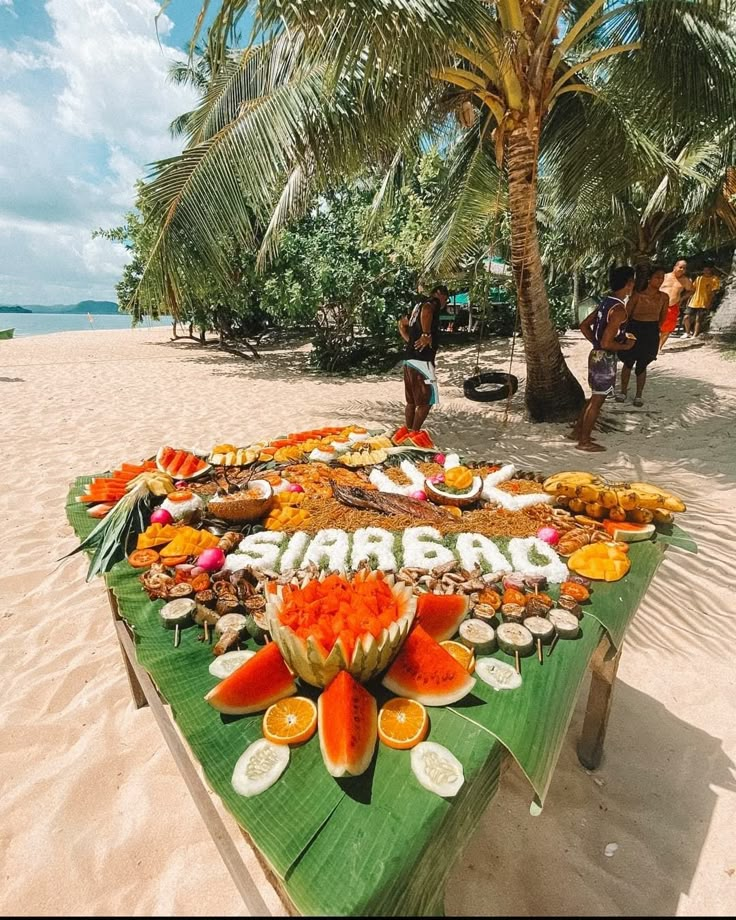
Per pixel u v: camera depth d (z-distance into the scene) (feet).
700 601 10.00
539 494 8.18
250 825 3.49
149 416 25.34
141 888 5.31
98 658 8.70
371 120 15.49
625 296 17.42
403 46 10.87
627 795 6.39
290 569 6.16
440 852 3.48
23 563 11.64
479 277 34.42
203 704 4.39
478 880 5.41
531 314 20.90
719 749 7.03
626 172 20.95
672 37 15.64
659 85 17.07
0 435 21.12
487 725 4.14
